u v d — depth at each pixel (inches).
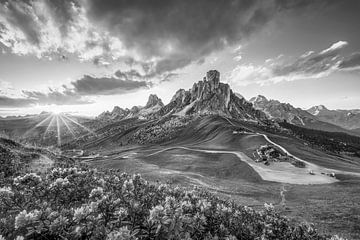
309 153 4788.4
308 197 1748.3
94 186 306.3
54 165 713.0
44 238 151.9
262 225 280.1
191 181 2192.4
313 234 285.4
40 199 244.2
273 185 2536.9
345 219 1058.7
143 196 286.0
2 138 843.4
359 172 3366.1
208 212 235.8
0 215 203.5
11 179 397.4
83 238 154.6
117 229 159.8
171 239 162.9
